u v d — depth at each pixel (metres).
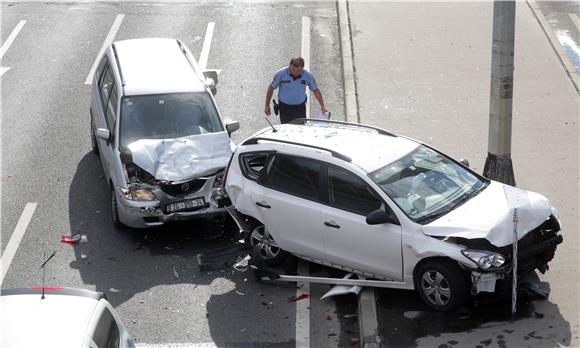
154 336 11.42
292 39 22.38
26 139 17.86
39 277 12.94
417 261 11.39
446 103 18.41
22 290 8.91
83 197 15.52
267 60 21.23
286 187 12.54
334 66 20.84
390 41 21.61
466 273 11.16
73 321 8.32
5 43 22.78
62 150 17.39
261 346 11.17
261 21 23.64
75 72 21.06
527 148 16.34
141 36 22.81
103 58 16.86
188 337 11.40
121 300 12.33
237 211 13.30
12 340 8.02
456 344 10.82
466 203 11.80
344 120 18.06
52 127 18.39
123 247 13.86
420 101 18.56
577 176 15.16
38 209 15.09
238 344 11.22
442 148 16.42
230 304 12.18
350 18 23.11
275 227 12.66
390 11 23.55
